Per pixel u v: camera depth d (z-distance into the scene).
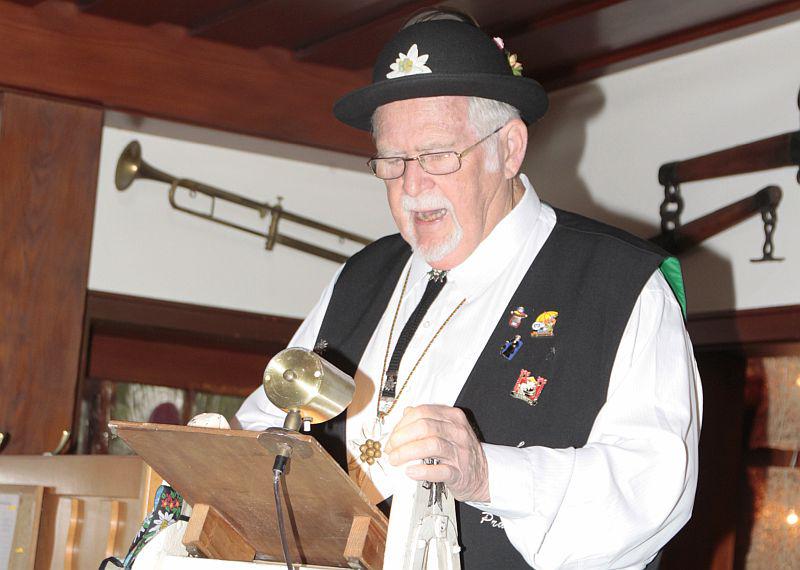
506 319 1.94
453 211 1.90
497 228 2.01
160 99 4.57
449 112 1.89
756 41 4.13
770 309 3.99
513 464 1.56
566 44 4.41
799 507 4.52
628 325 1.84
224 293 4.97
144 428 1.42
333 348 2.17
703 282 4.26
